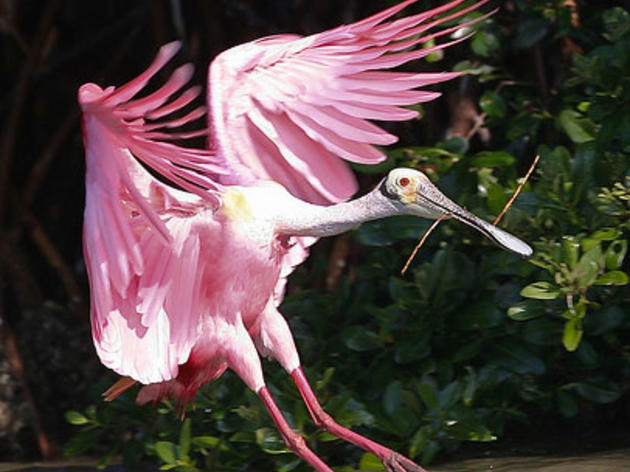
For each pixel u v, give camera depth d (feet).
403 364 33.99
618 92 33.55
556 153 33.01
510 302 32.89
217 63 32.22
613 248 32.24
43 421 43.78
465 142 36.78
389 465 28.14
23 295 48.65
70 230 53.67
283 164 32.48
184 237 28.86
